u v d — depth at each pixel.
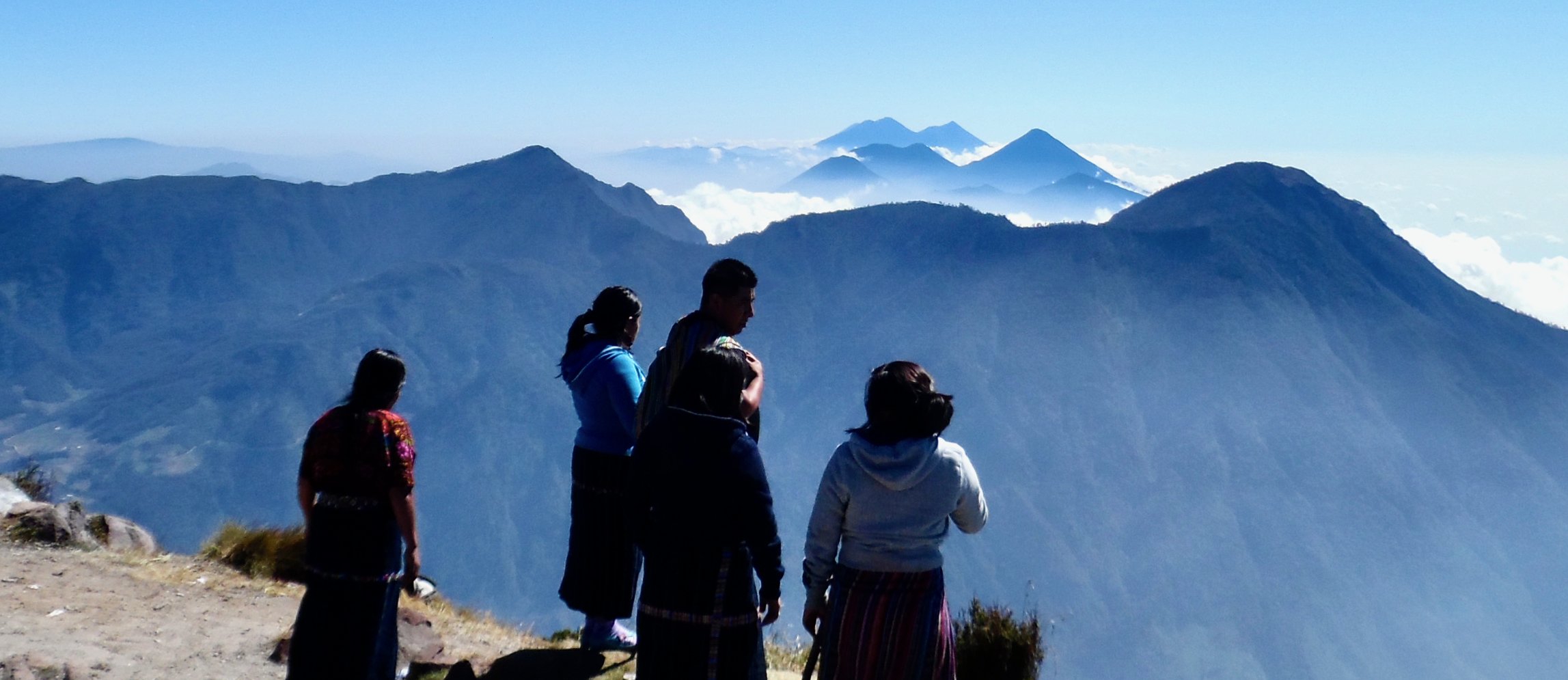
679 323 5.18
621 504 5.97
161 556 8.93
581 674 5.91
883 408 4.38
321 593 5.03
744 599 4.52
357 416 5.05
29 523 8.66
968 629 6.95
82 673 5.64
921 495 4.29
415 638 6.65
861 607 4.32
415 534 5.14
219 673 6.09
